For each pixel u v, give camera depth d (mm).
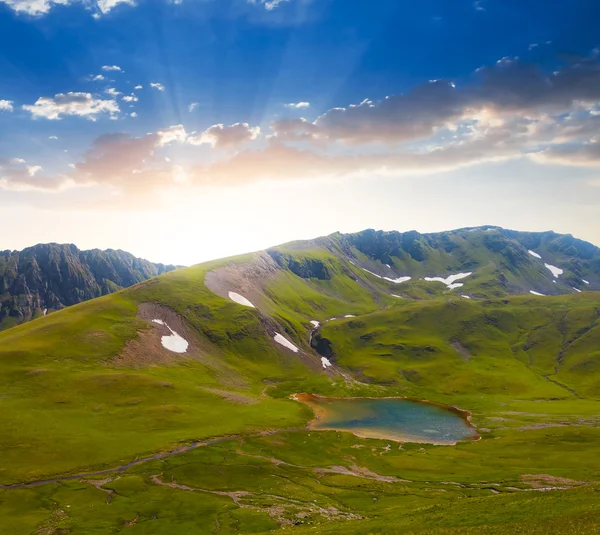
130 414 121688
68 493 80125
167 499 79375
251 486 88125
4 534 64500
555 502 51000
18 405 114688
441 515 54000
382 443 125312
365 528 53875
